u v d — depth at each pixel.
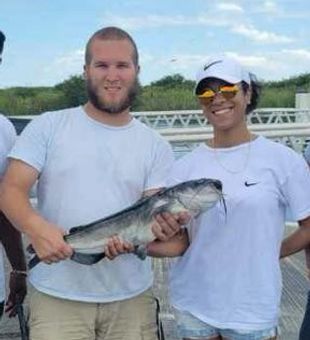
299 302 5.28
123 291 3.13
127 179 3.05
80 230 2.89
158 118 12.55
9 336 4.59
